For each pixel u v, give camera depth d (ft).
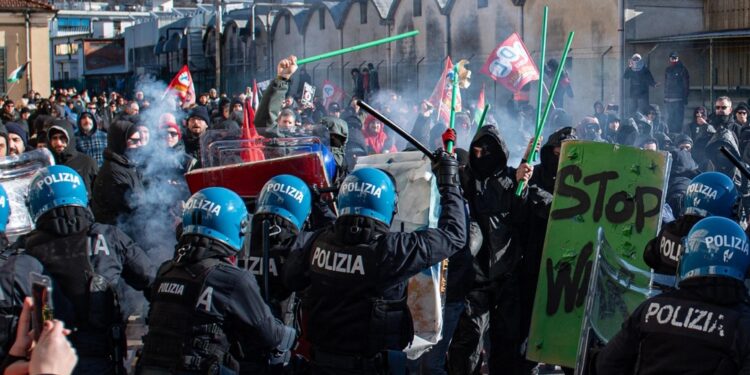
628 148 19.80
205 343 14.42
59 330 9.43
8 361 11.59
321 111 69.97
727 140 35.29
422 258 15.43
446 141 16.99
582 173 19.97
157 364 14.58
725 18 81.87
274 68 143.54
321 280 15.56
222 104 47.32
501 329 20.86
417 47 111.45
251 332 14.69
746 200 30.12
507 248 20.77
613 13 82.69
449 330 21.18
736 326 12.28
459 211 16.16
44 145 35.63
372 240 15.42
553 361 19.44
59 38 270.26
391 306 15.47
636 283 16.76
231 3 180.45
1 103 72.23
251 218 18.58
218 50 116.16
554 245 19.77
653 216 19.44
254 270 16.67
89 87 211.82
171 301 14.64
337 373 15.48
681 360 12.44
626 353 13.25
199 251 14.70
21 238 16.02
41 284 10.51
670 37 80.53
